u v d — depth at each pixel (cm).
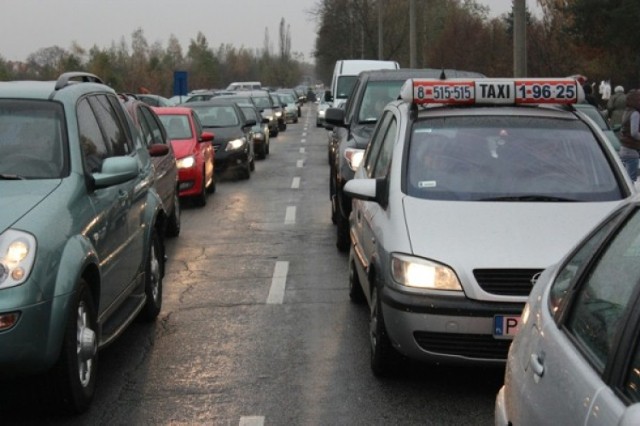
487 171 867
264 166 3131
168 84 8081
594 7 5225
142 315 1013
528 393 434
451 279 737
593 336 396
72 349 700
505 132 911
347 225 1423
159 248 1059
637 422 301
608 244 442
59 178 763
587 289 434
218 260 1405
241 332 984
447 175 865
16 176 757
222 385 809
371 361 838
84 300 737
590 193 847
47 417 727
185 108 2189
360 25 9306
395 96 1585
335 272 1296
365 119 1560
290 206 2033
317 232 1664
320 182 2564
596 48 5400
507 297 727
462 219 793
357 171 1127
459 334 731
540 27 4306
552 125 922
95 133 876
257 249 1496
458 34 5425
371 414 736
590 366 376
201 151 2084
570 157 883
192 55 12781
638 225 420
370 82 1616
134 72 7438
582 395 363
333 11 10050
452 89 955
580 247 490
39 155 779
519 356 475
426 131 916
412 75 1630
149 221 988
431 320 733
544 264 731
